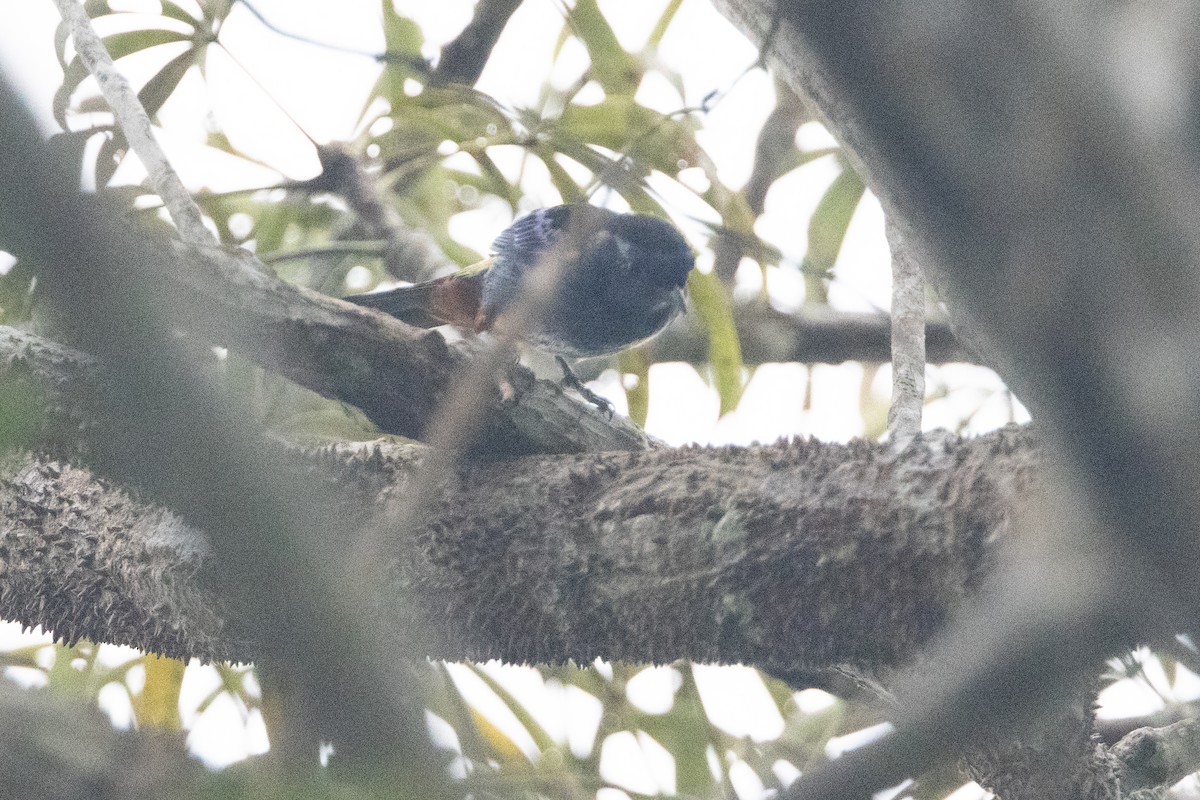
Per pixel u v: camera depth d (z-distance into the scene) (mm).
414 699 3260
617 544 6918
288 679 3383
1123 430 2869
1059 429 2971
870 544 6258
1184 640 4051
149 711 10984
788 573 6477
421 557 7258
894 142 2816
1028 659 3418
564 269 4754
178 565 7750
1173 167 2654
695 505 6777
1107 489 2996
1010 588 4238
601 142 11773
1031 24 2656
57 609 8758
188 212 8117
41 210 2709
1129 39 2652
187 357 3078
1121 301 2748
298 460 7762
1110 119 2656
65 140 2920
